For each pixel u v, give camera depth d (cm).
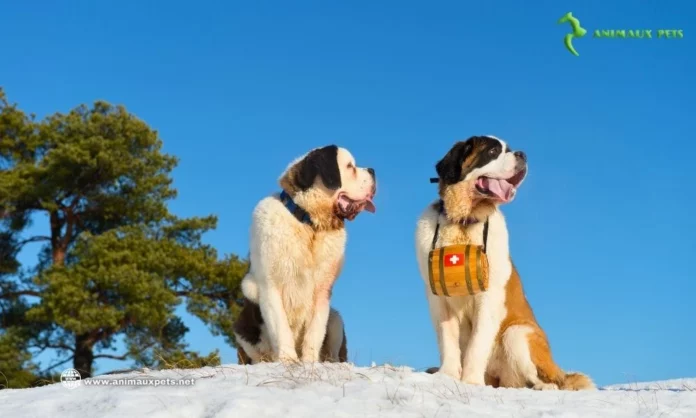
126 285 2028
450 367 724
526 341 731
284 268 771
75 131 2298
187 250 2261
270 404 533
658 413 570
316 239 784
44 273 2103
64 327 2017
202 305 2202
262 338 820
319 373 664
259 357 835
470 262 688
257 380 639
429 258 709
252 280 813
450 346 734
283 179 791
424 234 746
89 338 2161
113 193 2320
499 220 741
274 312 777
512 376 749
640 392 674
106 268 2069
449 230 732
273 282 780
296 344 826
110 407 536
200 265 2214
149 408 529
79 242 2147
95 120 2316
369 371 682
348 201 795
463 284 689
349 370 684
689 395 653
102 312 2012
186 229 2378
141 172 2320
